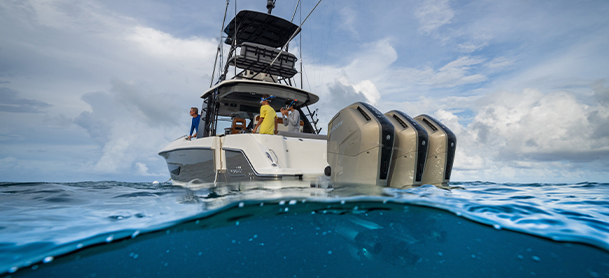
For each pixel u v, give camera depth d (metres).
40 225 2.02
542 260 1.67
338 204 2.32
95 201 2.88
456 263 1.71
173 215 2.20
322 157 4.45
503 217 2.00
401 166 3.27
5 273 1.50
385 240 1.93
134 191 3.64
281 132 4.45
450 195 2.72
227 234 2.19
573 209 2.20
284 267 1.87
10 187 4.05
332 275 1.80
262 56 6.73
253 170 3.94
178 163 6.16
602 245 1.59
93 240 1.78
